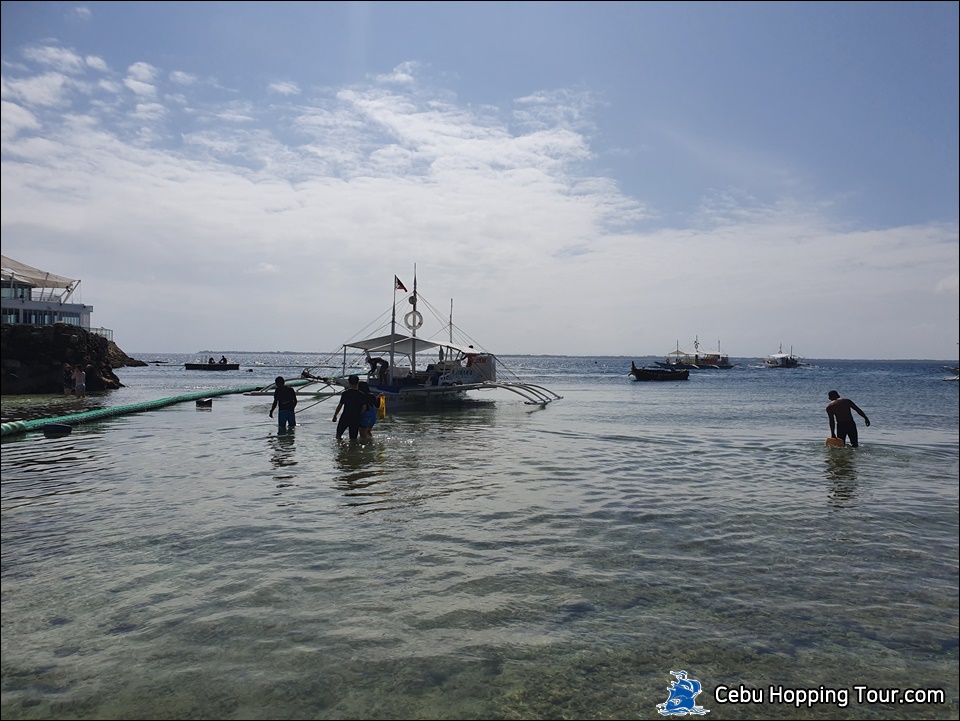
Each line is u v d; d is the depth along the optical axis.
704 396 50.59
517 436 19.95
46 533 8.28
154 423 22.98
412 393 30.66
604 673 4.81
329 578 6.70
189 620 5.62
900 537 8.55
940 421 28.19
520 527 8.85
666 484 12.21
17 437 18.80
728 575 6.99
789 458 15.93
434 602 6.09
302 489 11.20
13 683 4.55
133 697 4.38
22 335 42.81
